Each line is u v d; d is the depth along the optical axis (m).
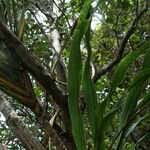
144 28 2.48
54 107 1.30
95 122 1.05
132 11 2.28
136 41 2.43
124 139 1.11
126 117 1.11
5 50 1.07
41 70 1.09
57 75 1.46
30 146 1.02
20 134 1.03
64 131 1.19
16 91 1.06
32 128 1.79
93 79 1.47
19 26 1.14
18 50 1.06
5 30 1.03
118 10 2.11
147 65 1.08
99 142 1.05
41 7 1.87
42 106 1.12
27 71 1.08
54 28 1.74
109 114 1.03
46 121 1.07
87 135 1.63
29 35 1.92
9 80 1.05
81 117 1.00
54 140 1.07
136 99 1.10
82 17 0.93
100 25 2.64
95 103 1.05
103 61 2.54
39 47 1.86
